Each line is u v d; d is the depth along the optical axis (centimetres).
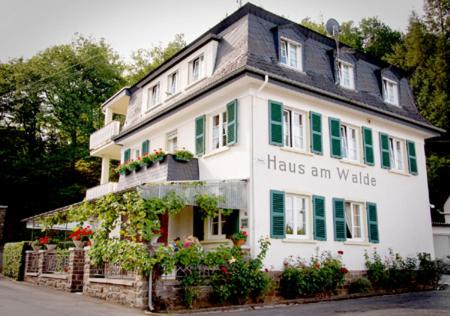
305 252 1371
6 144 3194
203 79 1562
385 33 3731
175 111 1634
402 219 1734
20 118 3372
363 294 1427
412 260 1691
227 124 1407
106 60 3738
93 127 3488
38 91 3356
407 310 1049
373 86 1841
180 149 1656
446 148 3053
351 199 1562
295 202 1409
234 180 1282
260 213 1286
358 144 1667
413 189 1830
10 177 2978
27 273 1700
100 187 2098
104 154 2412
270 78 1348
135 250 1027
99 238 1202
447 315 965
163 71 1888
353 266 1501
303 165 1439
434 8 3266
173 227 1559
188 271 1060
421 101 3092
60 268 1475
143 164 1605
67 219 1585
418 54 3195
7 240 2964
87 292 1261
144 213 1064
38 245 1712
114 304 1083
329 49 1738
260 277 1152
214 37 1569
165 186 1152
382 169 1716
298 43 1572
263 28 1520
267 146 1355
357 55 1853
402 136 1859
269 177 1336
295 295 1269
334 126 1573
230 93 1427
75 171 3369
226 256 1120
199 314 982
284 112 1470
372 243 1583
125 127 2123
